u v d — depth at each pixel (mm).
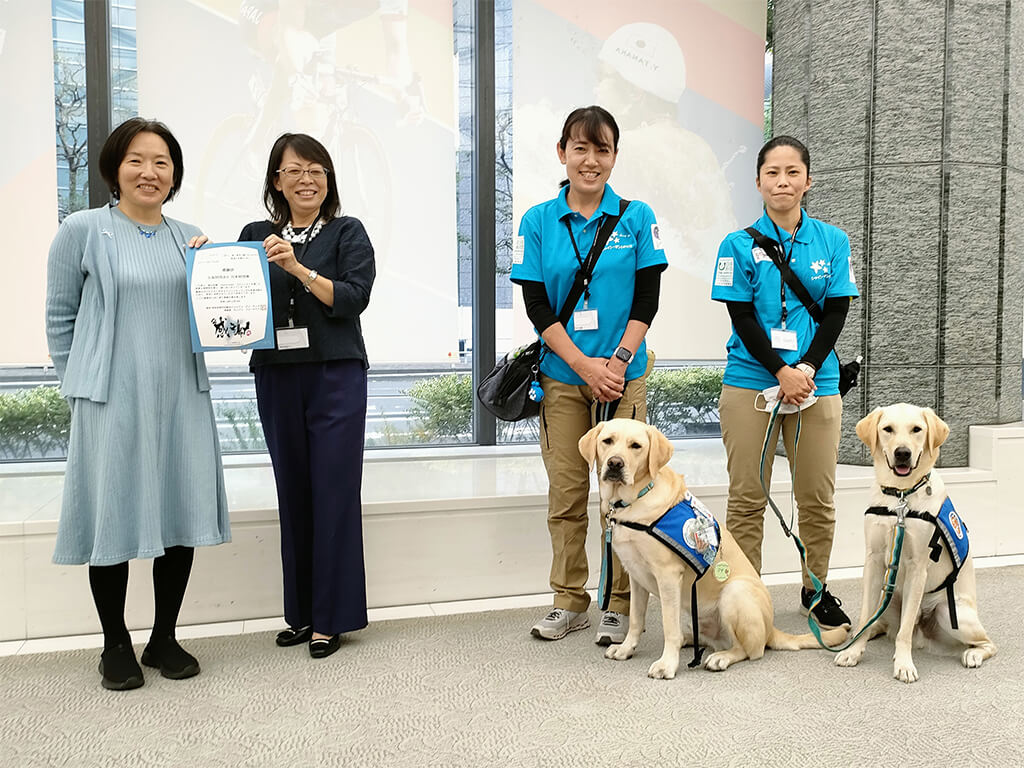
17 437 4117
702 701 2188
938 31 3816
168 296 2322
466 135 4496
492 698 2227
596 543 3260
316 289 2430
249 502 3113
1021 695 2215
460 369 4613
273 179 2561
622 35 4516
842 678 2342
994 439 3754
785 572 3465
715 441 4820
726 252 2842
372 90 4281
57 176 3969
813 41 4066
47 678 2408
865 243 3926
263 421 2613
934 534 2354
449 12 4359
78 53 3982
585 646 2646
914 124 3840
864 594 2498
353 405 2572
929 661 2486
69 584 2809
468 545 3146
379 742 1974
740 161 4754
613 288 2674
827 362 2801
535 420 4738
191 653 2605
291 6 4148
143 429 2256
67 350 2291
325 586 2564
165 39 4016
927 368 3893
